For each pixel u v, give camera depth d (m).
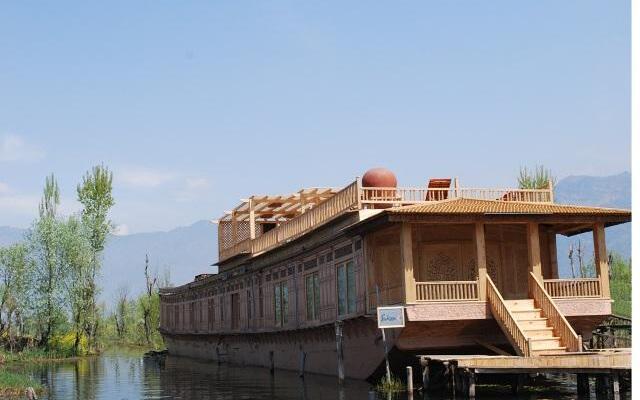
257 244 54.78
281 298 48.84
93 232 84.00
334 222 39.03
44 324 78.81
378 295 33.38
